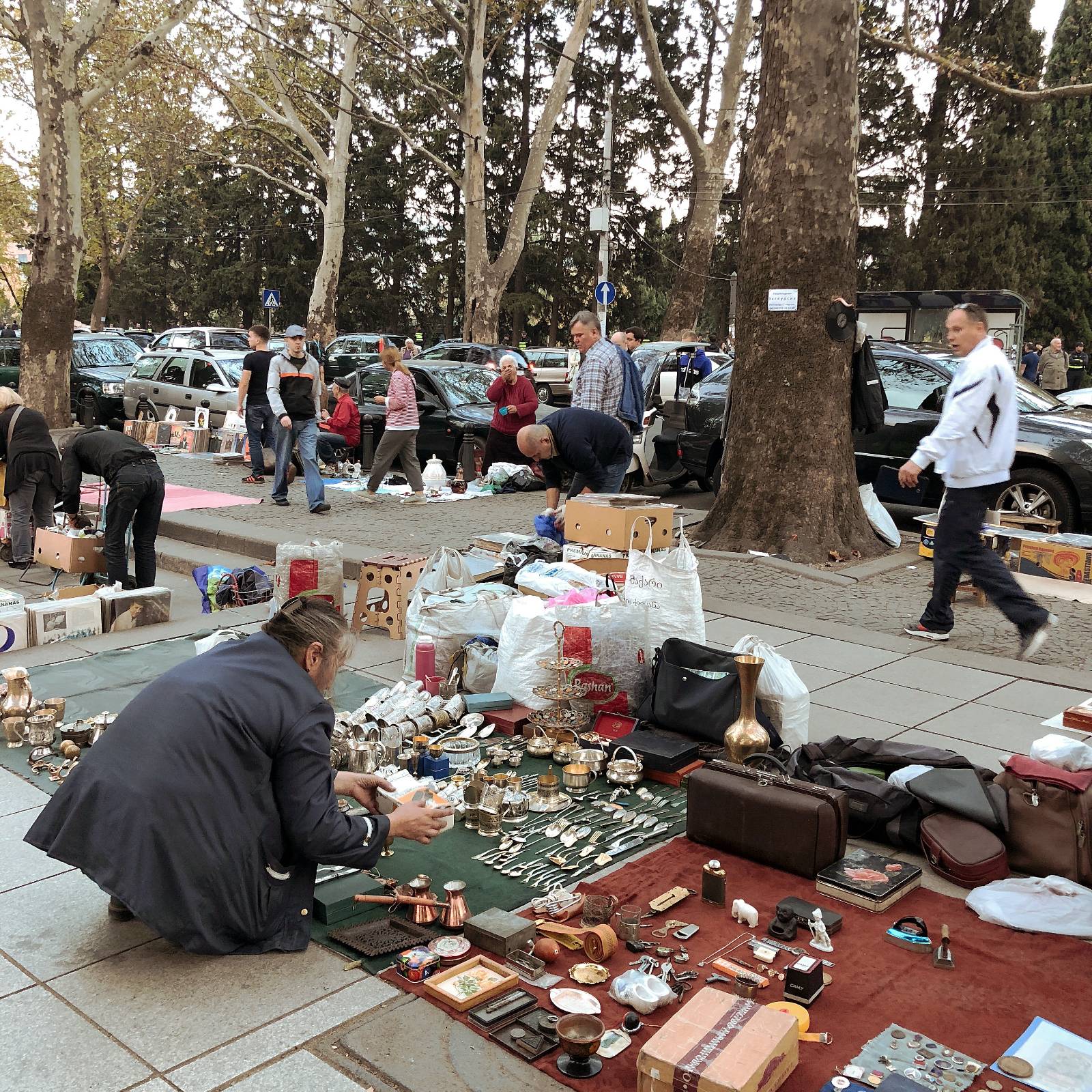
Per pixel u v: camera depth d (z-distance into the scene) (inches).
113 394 764.6
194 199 1964.8
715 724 178.4
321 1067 101.4
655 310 1859.0
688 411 484.4
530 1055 102.5
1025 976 117.6
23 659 241.6
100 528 328.5
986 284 1373.0
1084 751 146.3
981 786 149.7
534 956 119.9
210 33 913.5
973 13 1354.6
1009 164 1352.1
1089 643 253.4
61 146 682.2
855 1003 111.9
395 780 162.6
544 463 288.8
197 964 120.0
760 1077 92.6
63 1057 102.8
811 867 140.1
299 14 849.5
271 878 121.9
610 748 183.5
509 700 200.7
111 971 118.6
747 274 352.2
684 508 471.5
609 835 155.4
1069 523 368.5
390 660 243.9
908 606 290.0
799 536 343.6
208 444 647.8
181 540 398.9
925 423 409.4
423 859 147.3
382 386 581.9
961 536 238.4
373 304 1836.9
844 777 156.1
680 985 114.2
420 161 1753.2
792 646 251.9
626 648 197.0
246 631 264.2
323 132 1667.1
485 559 263.3
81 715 201.2
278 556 252.8
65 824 117.5
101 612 263.9
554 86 992.2
